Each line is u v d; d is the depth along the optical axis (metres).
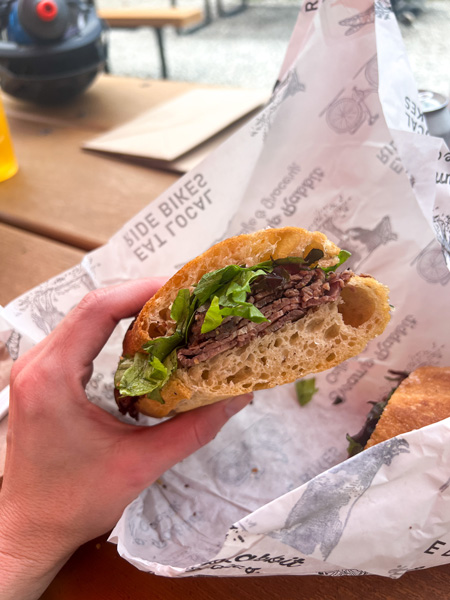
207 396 0.23
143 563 0.19
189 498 0.24
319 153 0.29
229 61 1.09
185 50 1.19
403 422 0.24
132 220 0.29
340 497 0.18
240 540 0.18
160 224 0.29
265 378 0.23
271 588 0.21
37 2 0.47
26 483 0.21
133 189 0.41
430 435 0.18
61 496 0.21
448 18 1.11
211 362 0.22
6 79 0.50
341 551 0.19
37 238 0.37
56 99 0.53
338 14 0.26
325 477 0.18
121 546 0.20
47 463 0.21
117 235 0.29
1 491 0.22
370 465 0.18
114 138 0.46
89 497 0.21
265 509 0.18
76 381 0.22
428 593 0.20
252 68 1.03
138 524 0.23
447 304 0.26
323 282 0.22
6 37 0.49
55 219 0.39
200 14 0.86
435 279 0.26
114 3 1.54
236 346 0.22
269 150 0.29
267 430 0.27
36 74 0.49
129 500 0.21
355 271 0.28
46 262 0.35
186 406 0.25
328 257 0.23
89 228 0.37
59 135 0.49
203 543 0.23
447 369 0.26
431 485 0.18
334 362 0.23
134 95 0.55
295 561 0.19
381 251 0.28
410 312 0.27
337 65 0.27
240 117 0.46
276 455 0.26
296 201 0.30
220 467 0.26
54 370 0.21
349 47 0.26
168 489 0.25
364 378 0.28
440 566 0.21
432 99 0.31
